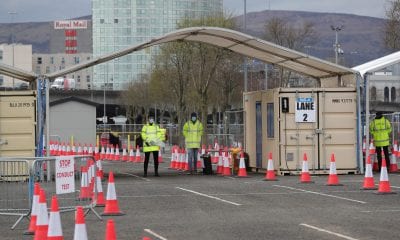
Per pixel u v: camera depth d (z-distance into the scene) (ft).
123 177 82.74
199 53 168.76
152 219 45.37
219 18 174.40
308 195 58.65
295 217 45.24
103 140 173.78
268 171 75.05
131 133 200.64
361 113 83.35
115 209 47.80
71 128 171.01
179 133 185.47
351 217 44.88
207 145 154.10
